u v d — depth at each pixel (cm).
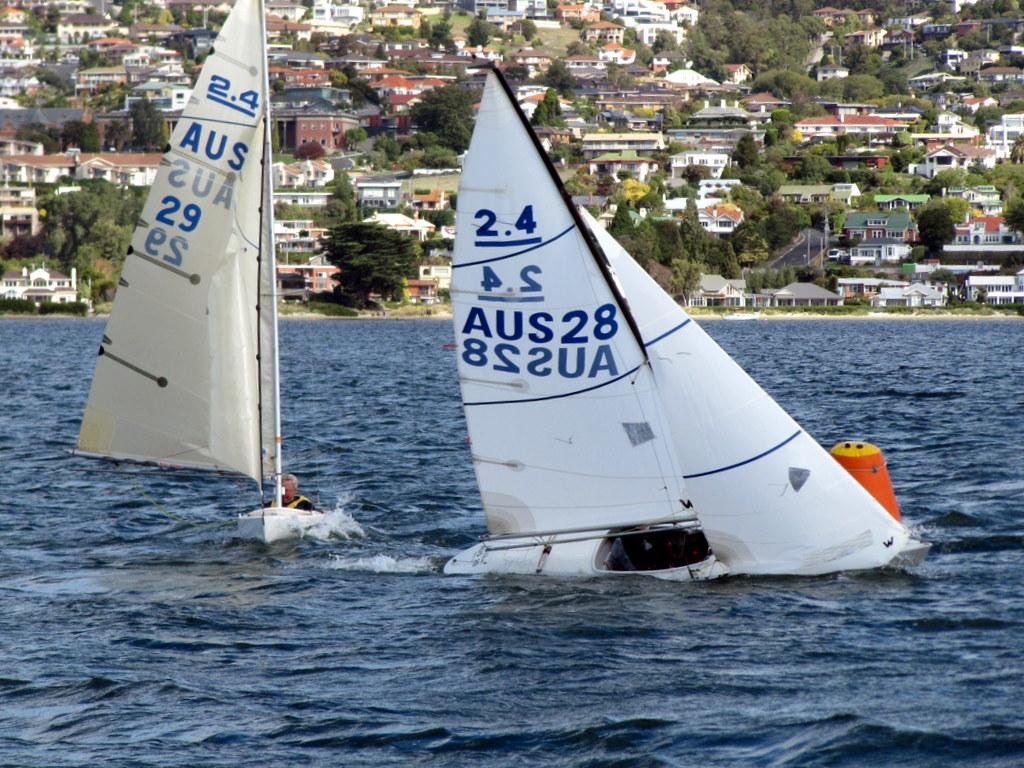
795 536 6775
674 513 6794
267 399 8350
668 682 5325
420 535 8419
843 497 6819
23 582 7331
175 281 8081
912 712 4875
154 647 6022
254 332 8256
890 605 6241
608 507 6850
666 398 6750
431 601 6650
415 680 5481
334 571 7406
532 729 4919
